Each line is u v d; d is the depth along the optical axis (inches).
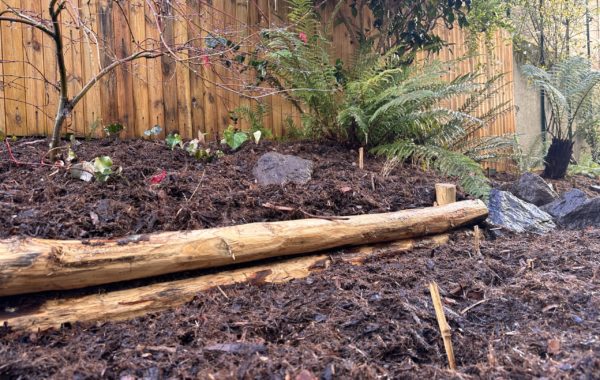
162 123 147.2
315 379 56.6
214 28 143.4
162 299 78.4
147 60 141.0
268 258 92.9
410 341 67.4
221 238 85.3
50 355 62.1
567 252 109.8
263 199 107.3
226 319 72.8
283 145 154.4
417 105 159.3
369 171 140.4
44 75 123.7
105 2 135.3
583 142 306.8
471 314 77.5
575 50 297.4
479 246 115.0
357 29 193.9
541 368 58.9
